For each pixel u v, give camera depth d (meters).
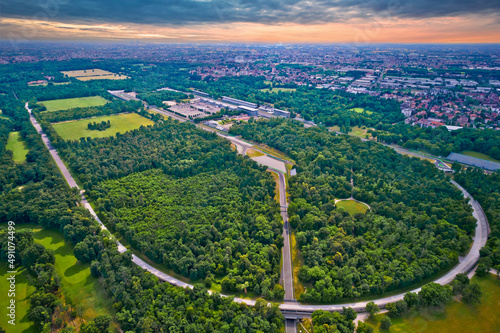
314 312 161.62
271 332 151.62
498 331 153.25
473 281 184.62
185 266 189.62
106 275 182.25
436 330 154.88
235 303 165.00
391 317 163.00
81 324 157.62
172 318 153.62
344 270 184.88
